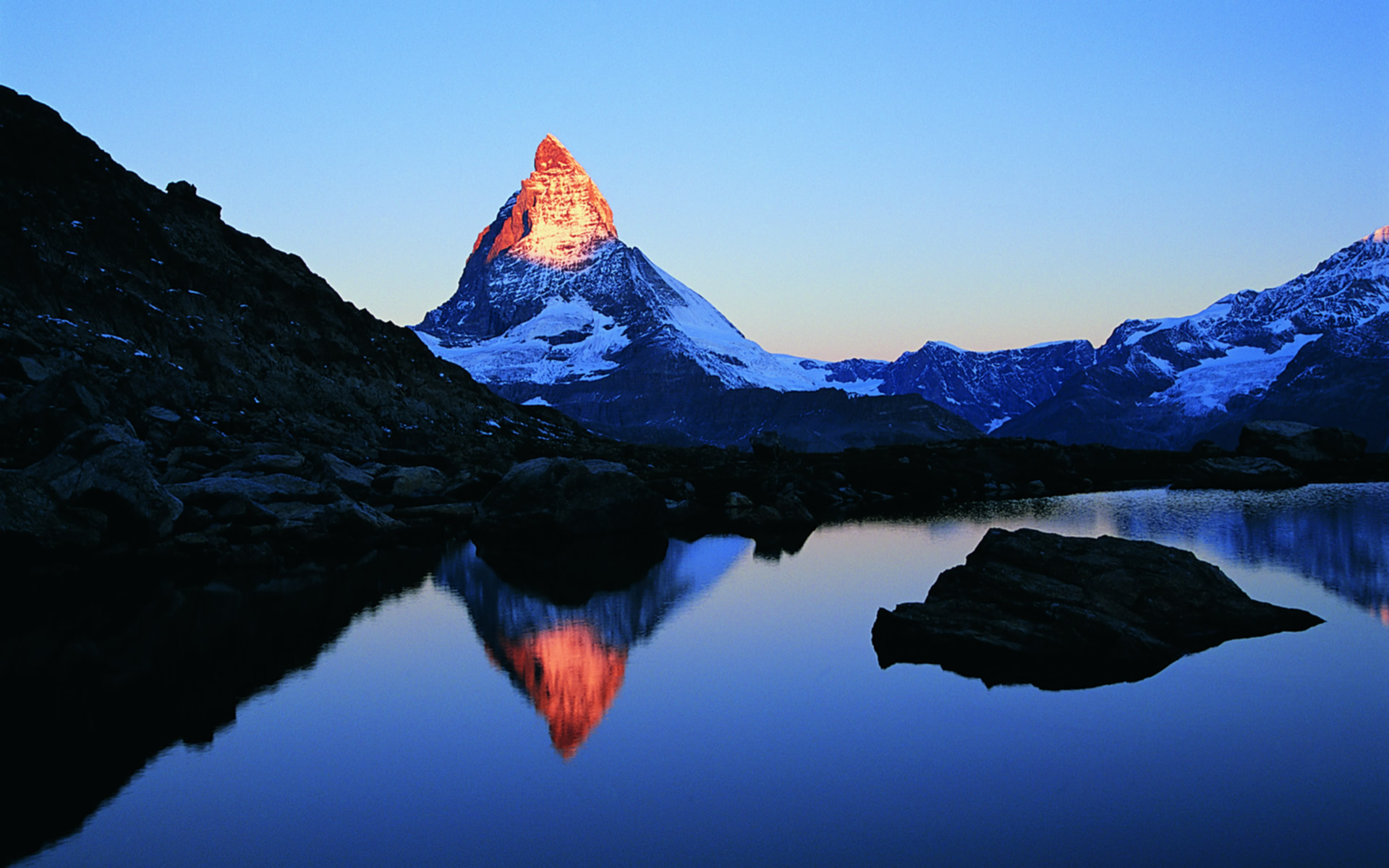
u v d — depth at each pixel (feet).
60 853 61.52
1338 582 131.64
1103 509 227.61
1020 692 89.04
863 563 158.61
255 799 68.90
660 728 81.61
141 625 114.73
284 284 293.43
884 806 67.05
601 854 61.21
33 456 149.07
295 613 121.60
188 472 170.50
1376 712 82.02
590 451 284.00
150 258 257.96
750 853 61.16
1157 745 76.43
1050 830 63.41
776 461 299.99
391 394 278.46
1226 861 59.47
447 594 133.59
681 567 156.46
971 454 315.78
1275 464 289.53
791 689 91.15
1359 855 59.98
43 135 257.34
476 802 68.23
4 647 105.81
